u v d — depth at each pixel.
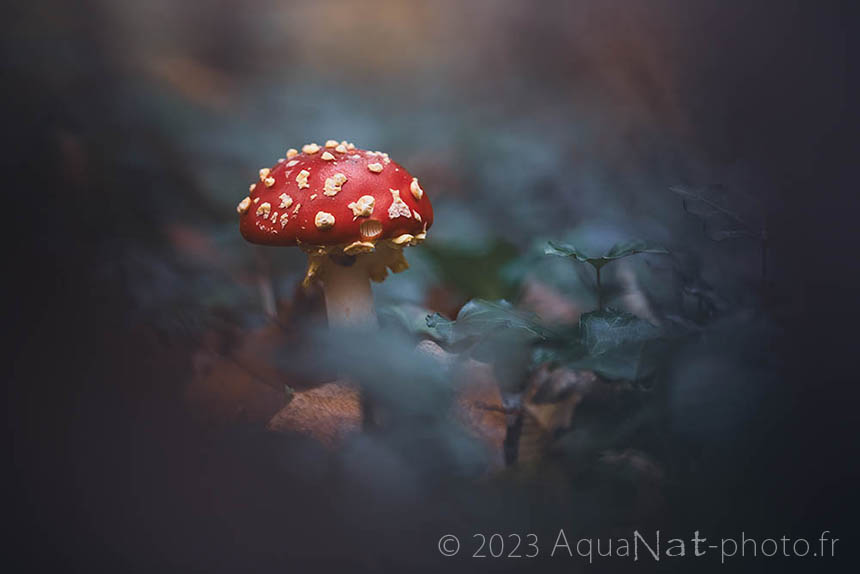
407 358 0.53
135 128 0.81
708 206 0.56
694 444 0.50
